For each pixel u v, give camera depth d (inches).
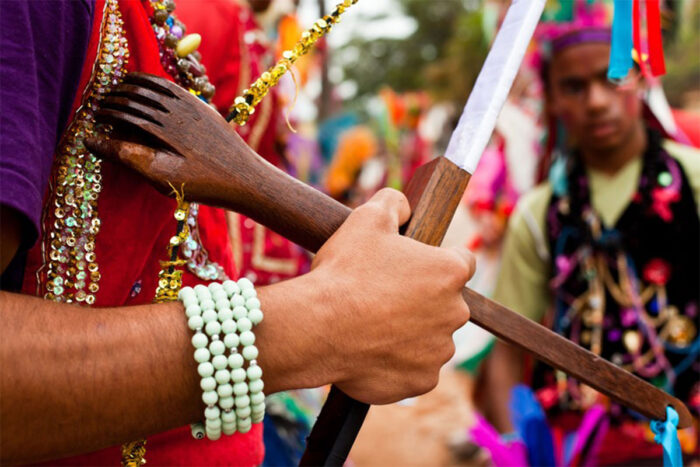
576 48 73.4
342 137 208.5
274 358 27.3
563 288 75.7
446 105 339.9
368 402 29.1
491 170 144.6
